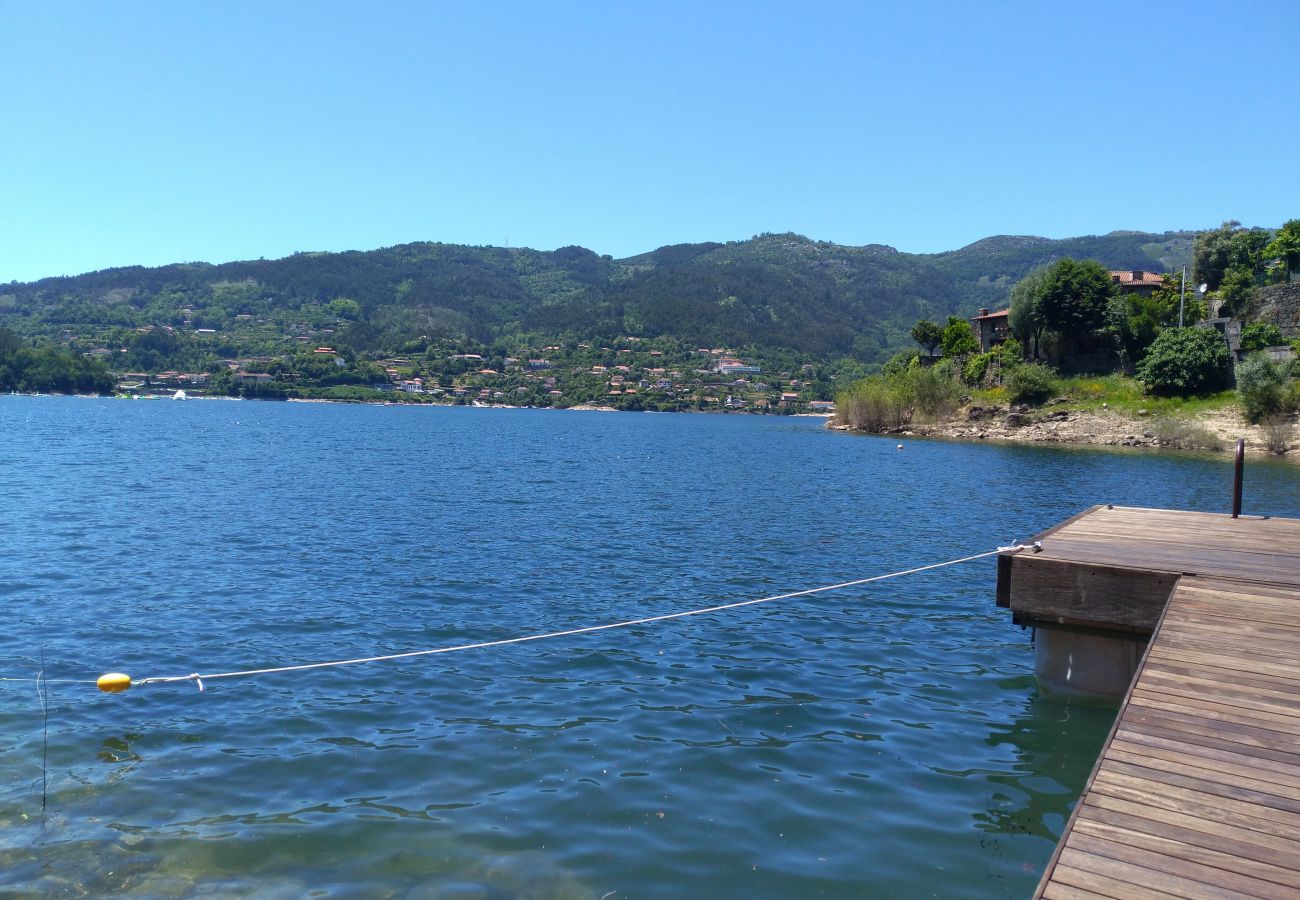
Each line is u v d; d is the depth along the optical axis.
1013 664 14.49
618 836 8.55
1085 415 84.56
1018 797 9.50
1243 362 75.19
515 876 7.84
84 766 10.09
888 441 88.62
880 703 12.52
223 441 73.75
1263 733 7.53
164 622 16.39
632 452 70.69
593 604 18.41
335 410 184.38
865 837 8.59
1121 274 106.94
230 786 9.61
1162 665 8.94
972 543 26.88
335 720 11.59
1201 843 5.96
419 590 19.36
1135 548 13.23
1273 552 13.04
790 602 18.83
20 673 13.38
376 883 7.73
